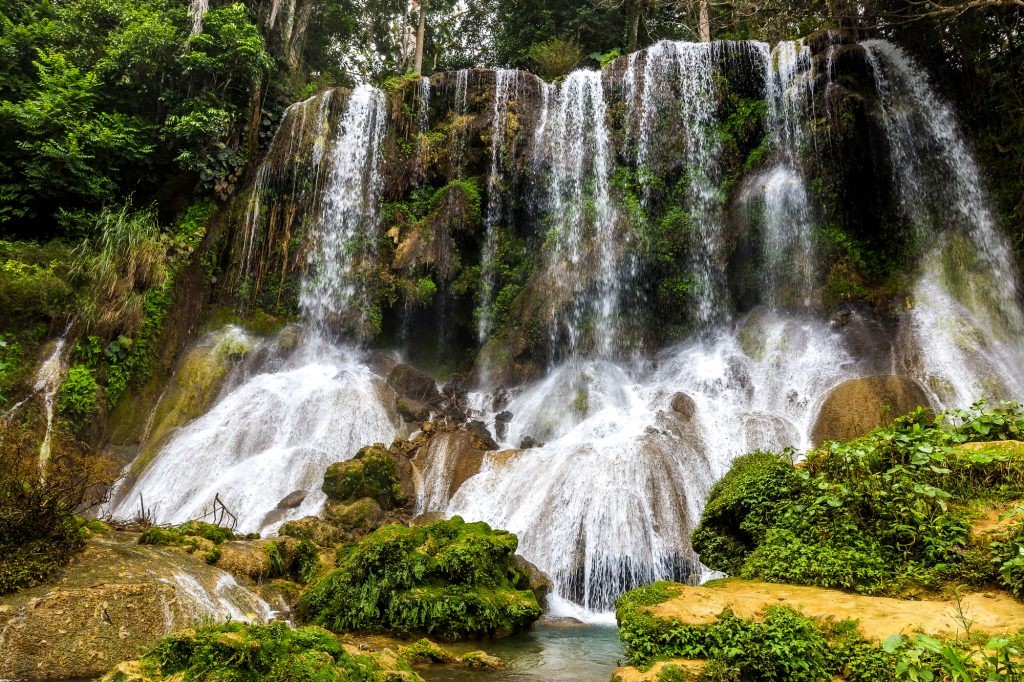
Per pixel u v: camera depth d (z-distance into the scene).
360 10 28.47
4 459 6.29
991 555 4.49
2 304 12.51
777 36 19.56
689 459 10.10
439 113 18.34
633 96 17.08
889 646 3.29
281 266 16.81
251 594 6.21
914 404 10.21
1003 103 14.87
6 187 14.59
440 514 9.43
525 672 5.04
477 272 16.67
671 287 15.27
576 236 15.79
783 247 14.48
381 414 12.76
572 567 8.50
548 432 12.67
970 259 13.69
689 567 8.38
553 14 24.42
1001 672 3.11
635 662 4.20
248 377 14.43
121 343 13.58
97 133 15.23
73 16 18.23
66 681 4.53
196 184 16.55
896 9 16.20
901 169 14.70
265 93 18.56
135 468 12.52
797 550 5.27
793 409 11.77
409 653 5.27
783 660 3.82
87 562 5.32
